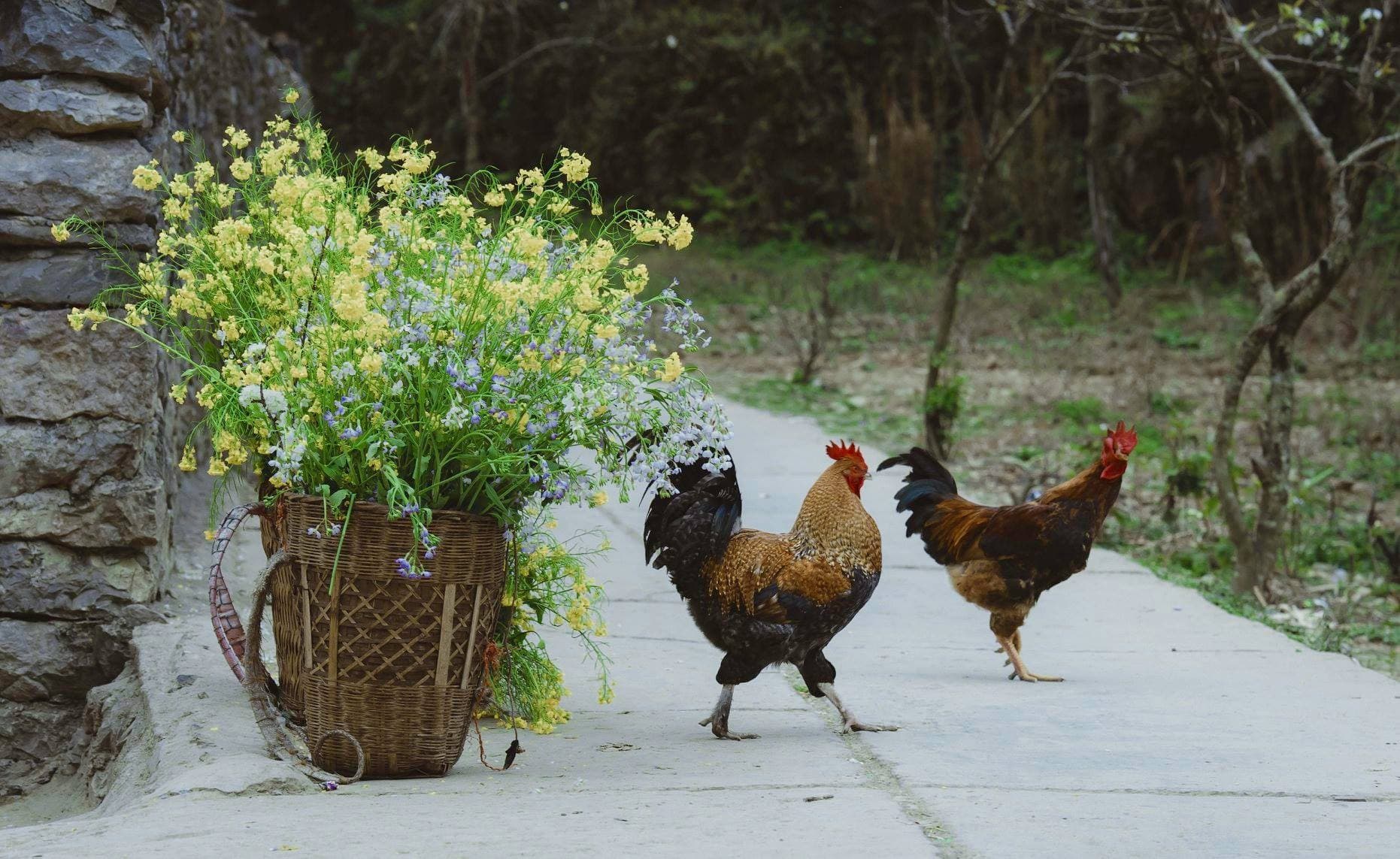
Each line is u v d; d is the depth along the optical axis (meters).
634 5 32.31
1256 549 8.67
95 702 5.55
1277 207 22.92
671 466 5.07
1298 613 8.14
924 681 6.07
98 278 5.80
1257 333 8.41
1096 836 3.75
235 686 5.09
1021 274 25.66
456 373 4.21
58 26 5.74
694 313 4.77
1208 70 8.37
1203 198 25.73
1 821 5.07
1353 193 8.42
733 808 4.02
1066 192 28.06
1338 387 15.85
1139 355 17.98
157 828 3.71
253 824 3.77
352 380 4.22
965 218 12.17
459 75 30.19
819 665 5.15
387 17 30.62
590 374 4.47
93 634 5.93
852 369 17.33
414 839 3.64
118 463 5.89
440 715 4.37
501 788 4.30
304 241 4.40
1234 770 4.55
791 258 27.91
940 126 30.56
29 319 5.76
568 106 31.84
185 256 5.25
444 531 4.25
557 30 32.12
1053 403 15.02
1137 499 11.33
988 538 6.18
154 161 4.85
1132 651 6.72
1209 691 5.86
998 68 31.22
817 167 31.09
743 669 4.99
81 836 3.71
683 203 30.73
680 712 5.50
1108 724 5.26
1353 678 6.14
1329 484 12.10
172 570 6.77
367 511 4.19
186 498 8.00
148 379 5.93
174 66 7.53
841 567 4.93
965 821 3.88
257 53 10.92
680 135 31.03
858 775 4.47
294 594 4.38
